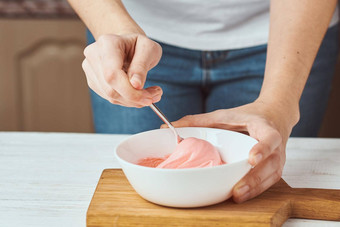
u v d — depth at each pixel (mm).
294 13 824
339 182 708
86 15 825
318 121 1159
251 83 1062
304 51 802
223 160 674
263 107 722
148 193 584
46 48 1938
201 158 617
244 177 603
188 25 1023
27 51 1936
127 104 647
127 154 651
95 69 626
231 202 612
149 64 617
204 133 700
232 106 1091
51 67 1957
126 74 597
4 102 1984
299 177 728
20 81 1965
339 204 605
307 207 614
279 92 750
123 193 639
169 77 1053
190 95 1095
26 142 907
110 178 691
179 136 678
